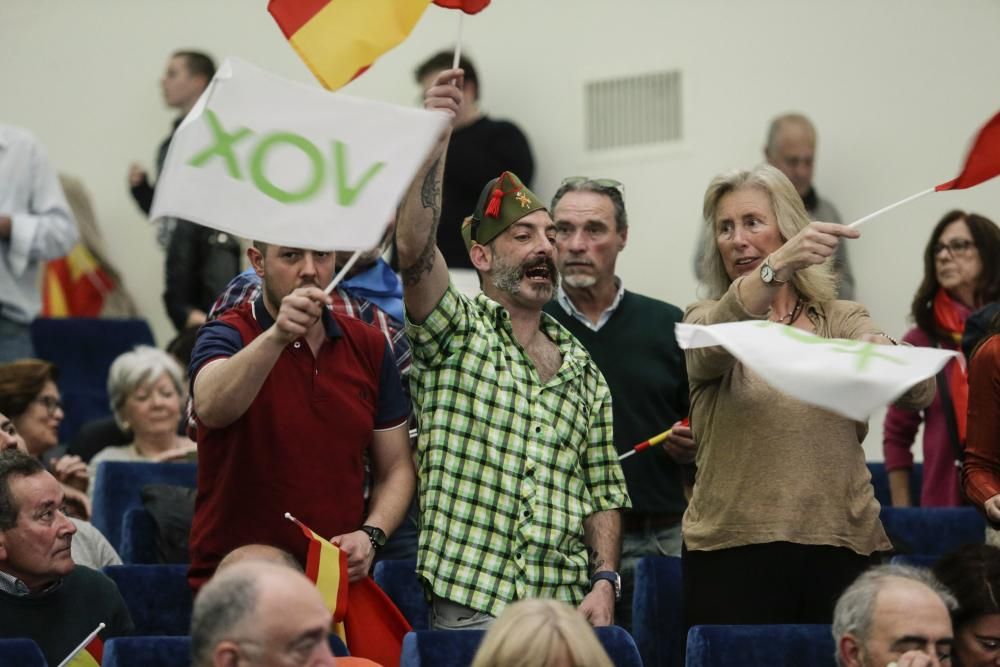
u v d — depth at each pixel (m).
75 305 21.73
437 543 10.73
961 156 18.20
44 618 10.91
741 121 19.31
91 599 11.12
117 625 11.16
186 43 22.66
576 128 20.16
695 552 10.37
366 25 9.88
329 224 9.09
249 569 7.75
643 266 19.62
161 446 15.59
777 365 8.98
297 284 10.18
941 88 18.36
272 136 9.18
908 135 18.45
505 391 11.02
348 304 12.77
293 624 7.60
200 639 7.65
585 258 13.21
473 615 10.66
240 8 22.33
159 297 22.38
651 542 12.96
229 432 10.07
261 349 9.48
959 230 14.95
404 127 9.21
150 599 11.77
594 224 13.27
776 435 10.20
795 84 19.08
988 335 11.36
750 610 10.14
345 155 9.17
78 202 22.12
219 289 19.89
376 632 10.16
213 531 10.13
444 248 18.45
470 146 18.78
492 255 11.53
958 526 13.70
